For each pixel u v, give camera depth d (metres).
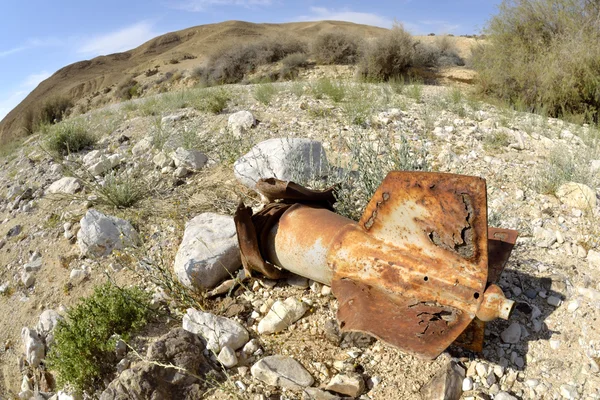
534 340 0.93
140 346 1.06
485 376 0.87
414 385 0.87
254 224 1.09
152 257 1.35
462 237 0.78
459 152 1.78
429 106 2.50
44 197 1.79
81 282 1.35
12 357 1.29
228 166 1.72
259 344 0.99
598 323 0.95
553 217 1.32
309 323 1.03
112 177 1.68
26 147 2.79
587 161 1.69
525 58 3.37
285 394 0.88
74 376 1.04
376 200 0.87
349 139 1.86
